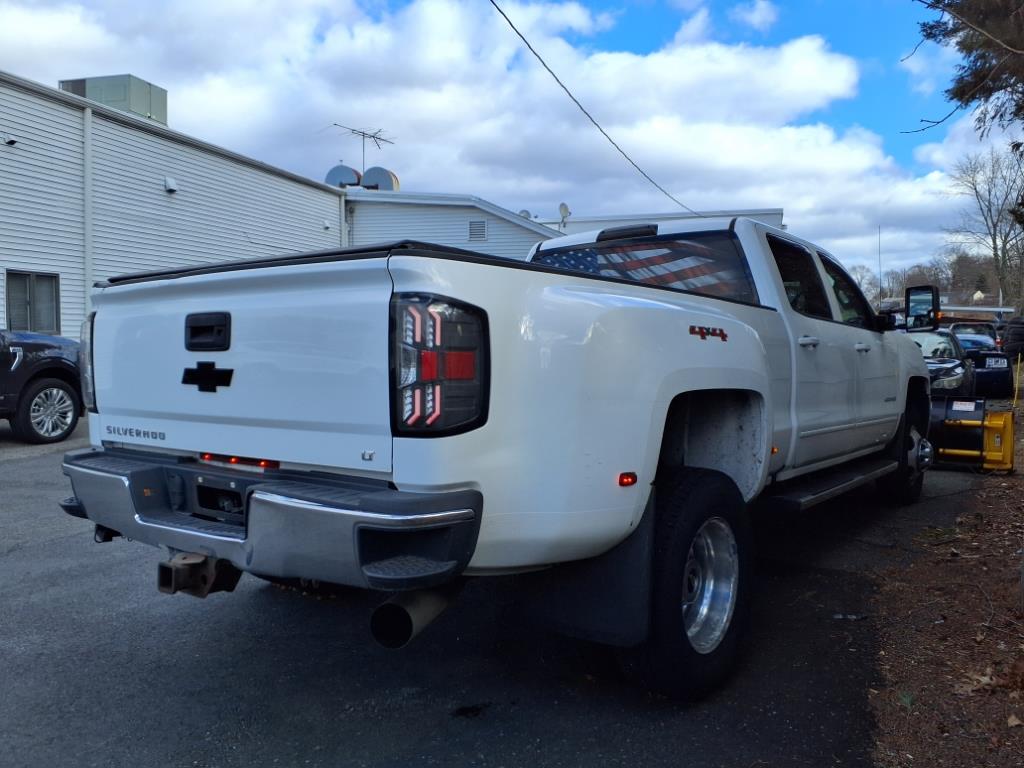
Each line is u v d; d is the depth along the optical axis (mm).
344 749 3232
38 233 15672
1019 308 40875
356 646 4262
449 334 2668
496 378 2785
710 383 3629
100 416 3906
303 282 2949
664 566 3338
